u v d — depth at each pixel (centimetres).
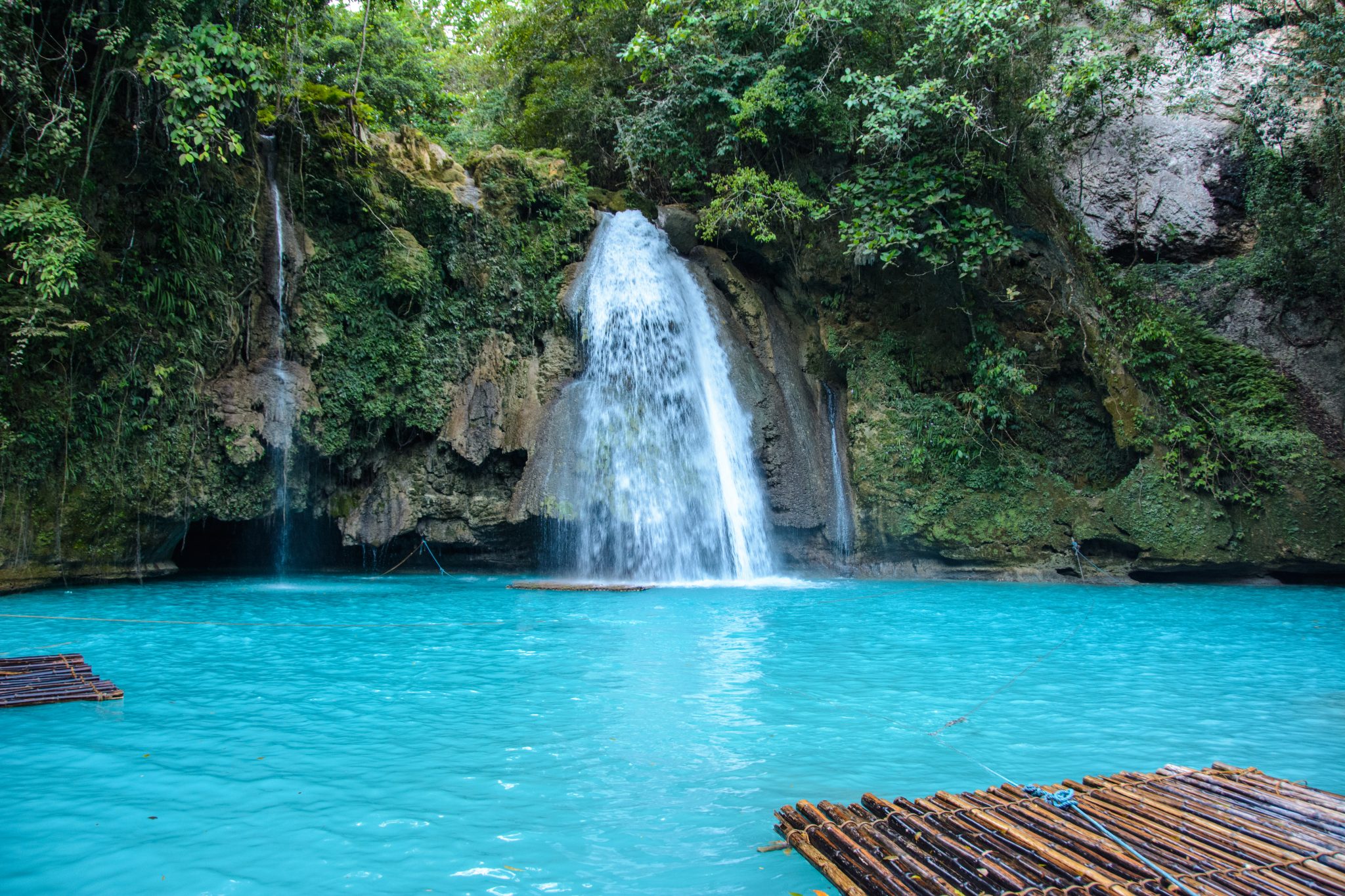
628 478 1516
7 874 328
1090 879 317
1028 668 742
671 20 1870
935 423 1622
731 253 1823
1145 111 1908
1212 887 314
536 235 1702
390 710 588
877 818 382
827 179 1753
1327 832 364
